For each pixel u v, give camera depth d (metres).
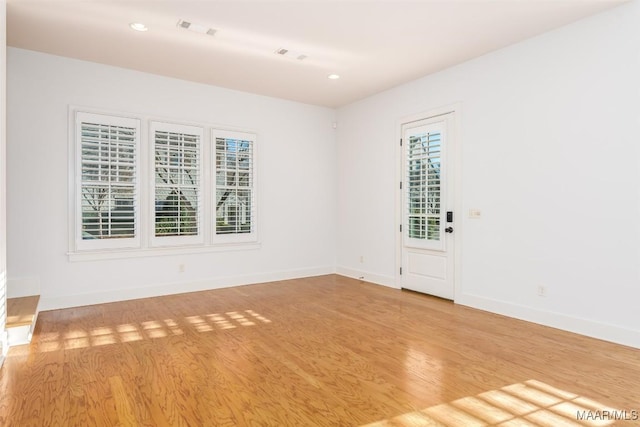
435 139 4.64
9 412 2.07
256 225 5.51
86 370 2.61
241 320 3.78
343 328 3.53
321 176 6.21
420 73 4.66
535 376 2.53
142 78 4.62
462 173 4.33
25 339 3.09
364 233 5.78
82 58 4.20
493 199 4.02
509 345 3.09
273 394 2.28
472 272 4.24
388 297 4.71
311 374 2.56
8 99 3.89
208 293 4.92
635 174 3.02
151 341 3.18
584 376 2.53
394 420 2.01
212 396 2.26
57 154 4.13
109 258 4.43
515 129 3.82
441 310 4.12
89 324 3.62
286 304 4.38
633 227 3.03
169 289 4.84
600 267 3.22
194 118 5.00
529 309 3.72
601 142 3.21
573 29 3.37
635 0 3.00
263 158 5.61
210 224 5.13
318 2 3.02
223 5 3.07
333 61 4.27
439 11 3.15
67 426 1.94
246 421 2.00
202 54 4.07
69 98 4.20
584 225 3.32
